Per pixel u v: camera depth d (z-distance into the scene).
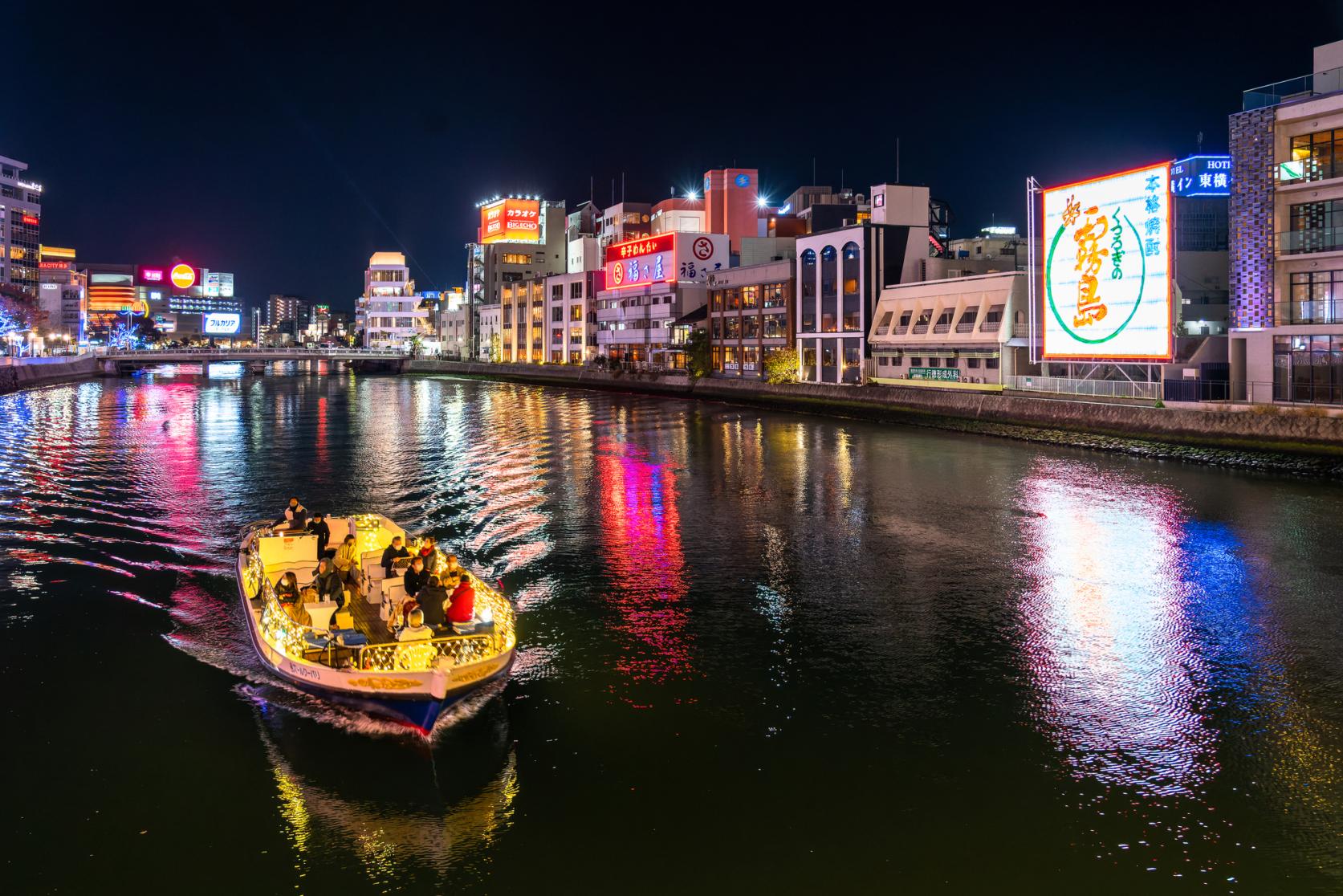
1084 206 58.56
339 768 15.44
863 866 13.05
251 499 37.94
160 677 18.77
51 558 27.70
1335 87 46.00
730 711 17.66
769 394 88.69
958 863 13.12
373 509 36.16
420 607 17.25
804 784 15.05
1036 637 21.64
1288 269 47.34
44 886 12.64
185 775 15.23
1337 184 45.00
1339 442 42.12
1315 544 30.20
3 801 14.52
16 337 133.25
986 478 43.69
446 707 15.73
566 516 34.88
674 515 35.03
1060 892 12.54
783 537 31.47
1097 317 58.03
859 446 56.19
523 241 171.25
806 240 93.31
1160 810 14.34
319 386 127.62
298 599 19.09
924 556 28.86
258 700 17.75
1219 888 12.59
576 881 12.81
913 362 80.12
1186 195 76.69
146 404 89.38
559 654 20.48
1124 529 32.47
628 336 127.62
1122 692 18.55
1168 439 49.72
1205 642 21.31
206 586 24.92
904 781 15.16
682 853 13.36
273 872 12.98
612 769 15.52
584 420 74.69
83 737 16.36
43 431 63.03
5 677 18.80
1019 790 14.88
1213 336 55.16
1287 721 17.27
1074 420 56.19
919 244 87.50
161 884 12.72
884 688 18.73
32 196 172.12
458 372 157.88
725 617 23.03
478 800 14.62
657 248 120.12
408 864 13.17
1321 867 12.98
